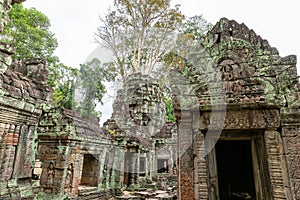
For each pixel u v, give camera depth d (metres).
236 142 8.62
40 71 6.03
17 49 14.59
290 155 4.68
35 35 15.93
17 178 4.96
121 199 11.00
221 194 8.27
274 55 5.46
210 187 5.03
